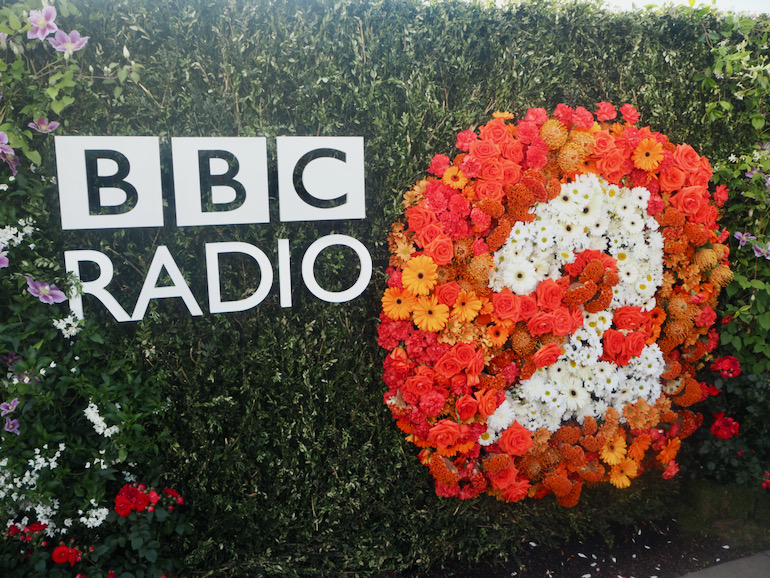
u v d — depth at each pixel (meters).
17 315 2.20
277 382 2.56
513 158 2.67
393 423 2.76
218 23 2.36
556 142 2.70
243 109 2.43
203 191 2.45
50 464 2.18
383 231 2.69
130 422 2.26
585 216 2.76
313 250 2.56
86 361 2.27
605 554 2.94
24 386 2.12
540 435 2.78
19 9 2.12
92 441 2.32
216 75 2.39
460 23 2.73
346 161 2.57
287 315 2.58
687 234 2.96
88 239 2.29
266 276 2.49
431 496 2.84
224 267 2.48
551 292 2.65
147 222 2.31
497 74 2.82
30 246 2.17
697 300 3.02
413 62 2.67
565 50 2.94
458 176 2.64
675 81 3.14
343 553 2.71
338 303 2.64
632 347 2.79
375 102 2.61
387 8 2.61
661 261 2.95
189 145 2.31
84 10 2.19
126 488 2.30
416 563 2.75
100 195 2.26
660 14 3.09
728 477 3.25
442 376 2.61
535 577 2.76
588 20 2.94
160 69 2.30
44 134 2.19
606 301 2.75
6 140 2.08
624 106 2.90
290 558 2.61
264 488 2.60
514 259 2.66
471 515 2.86
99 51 2.23
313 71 2.51
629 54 3.05
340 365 2.67
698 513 3.24
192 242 2.43
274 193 2.54
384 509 2.78
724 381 3.24
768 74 3.11
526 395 2.75
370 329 2.73
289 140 2.46
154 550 2.31
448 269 2.63
